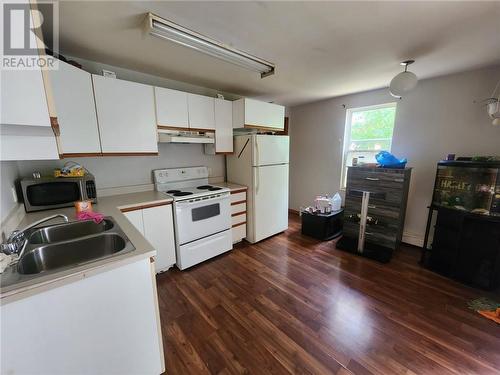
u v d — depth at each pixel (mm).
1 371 781
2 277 829
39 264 1094
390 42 1700
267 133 3506
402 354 1405
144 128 2203
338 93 3326
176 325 1658
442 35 1593
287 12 1312
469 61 2088
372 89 3115
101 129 1933
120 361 1056
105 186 2346
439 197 2332
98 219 1528
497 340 1500
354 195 2951
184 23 1426
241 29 1503
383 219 2730
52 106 976
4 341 771
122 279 1000
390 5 1236
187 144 2934
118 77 2242
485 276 2020
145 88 2178
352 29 1509
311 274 2336
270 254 2807
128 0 1182
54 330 860
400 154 3000
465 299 1912
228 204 2768
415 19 1381
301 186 4445
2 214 1321
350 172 2959
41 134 1008
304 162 4309
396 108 2967
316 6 1249
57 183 1800
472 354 1399
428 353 1410
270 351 1437
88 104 1831
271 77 2539
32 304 800
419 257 2682
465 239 2107
